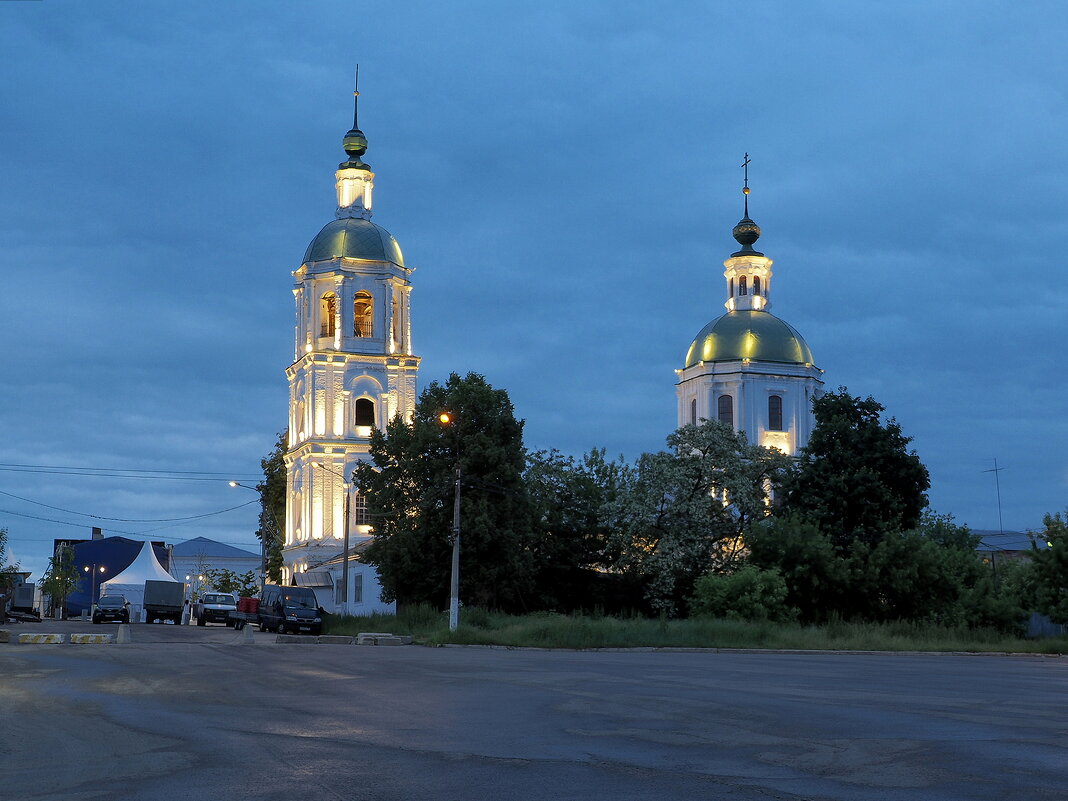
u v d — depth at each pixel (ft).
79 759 42.24
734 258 352.08
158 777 38.11
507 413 209.67
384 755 42.68
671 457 222.07
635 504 212.43
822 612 195.11
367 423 314.55
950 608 196.85
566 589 221.05
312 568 299.38
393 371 315.78
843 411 217.97
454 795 34.81
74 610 416.05
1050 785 36.60
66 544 446.19
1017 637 191.72
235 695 66.23
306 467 308.60
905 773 38.99
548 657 117.70
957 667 108.17
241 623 214.28
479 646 147.13
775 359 333.42
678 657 125.08
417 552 200.34
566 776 38.24
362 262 318.65
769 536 196.75
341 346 314.76
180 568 538.06
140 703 61.57
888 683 80.79
